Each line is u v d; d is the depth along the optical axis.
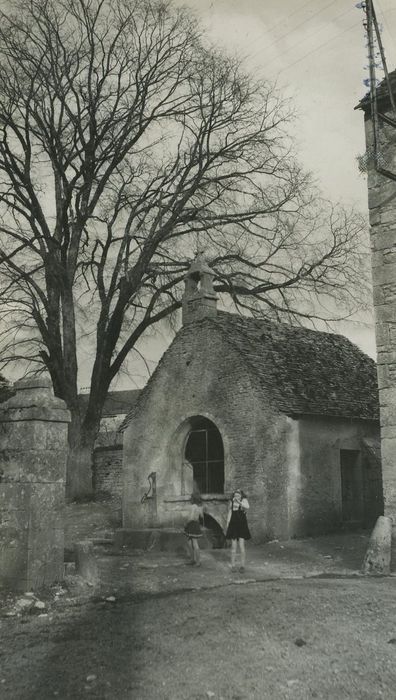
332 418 20.84
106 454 27.78
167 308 28.62
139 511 22.42
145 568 14.76
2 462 10.84
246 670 6.65
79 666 6.96
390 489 12.45
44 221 25.91
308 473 19.70
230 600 9.72
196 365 21.81
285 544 18.12
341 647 7.24
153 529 20.62
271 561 15.60
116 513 24.59
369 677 6.37
